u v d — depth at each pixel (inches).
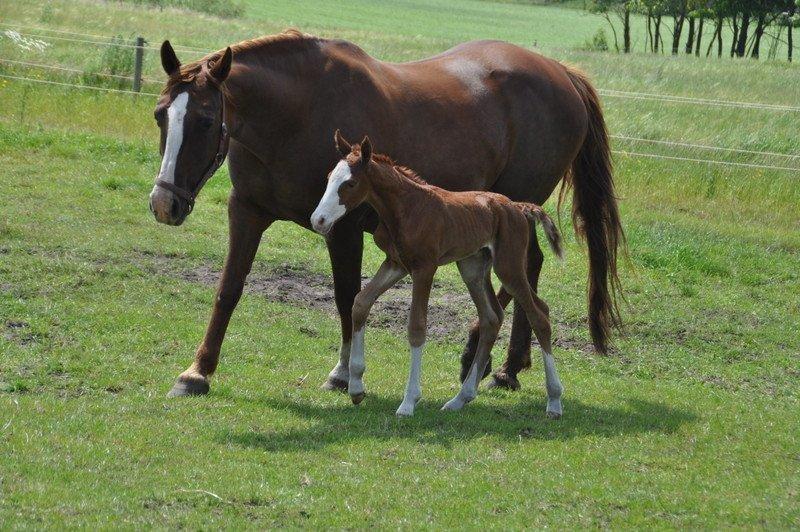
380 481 238.5
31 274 399.5
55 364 309.3
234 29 1508.4
